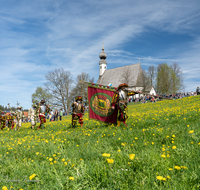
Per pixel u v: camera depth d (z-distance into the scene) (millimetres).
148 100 45031
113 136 5008
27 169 2830
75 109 9195
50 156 3545
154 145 3527
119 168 2445
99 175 2281
